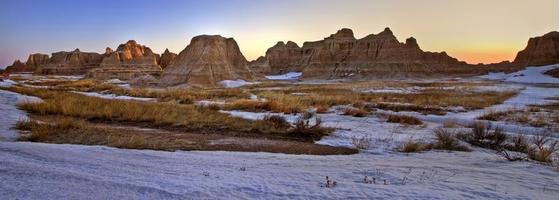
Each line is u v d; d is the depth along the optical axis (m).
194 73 74.69
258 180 5.72
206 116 17.88
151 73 106.81
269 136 13.69
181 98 31.19
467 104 28.98
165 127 15.21
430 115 23.00
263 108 23.16
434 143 12.38
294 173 6.52
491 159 9.55
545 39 154.00
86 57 155.75
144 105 21.20
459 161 9.16
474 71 143.00
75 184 4.76
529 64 150.25
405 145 11.69
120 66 115.00
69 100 22.56
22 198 4.08
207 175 5.98
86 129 13.02
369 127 16.44
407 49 123.25
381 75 113.69
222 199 4.53
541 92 50.03
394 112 24.36
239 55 89.88
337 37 135.25
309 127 14.99
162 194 4.58
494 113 22.80
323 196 4.84
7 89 29.92
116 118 17.05
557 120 19.81
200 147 10.94
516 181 6.48
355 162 8.44
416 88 55.44
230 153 9.77
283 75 143.25
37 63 183.50
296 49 162.88
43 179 4.89
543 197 5.19
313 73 122.62
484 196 5.08
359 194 4.97
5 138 10.77
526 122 19.31
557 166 8.36
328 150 11.25
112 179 5.18
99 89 46.59
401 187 5.47
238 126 15.31
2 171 5.11
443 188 5.52
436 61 164.38
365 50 123.88
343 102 29.05
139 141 10.87
